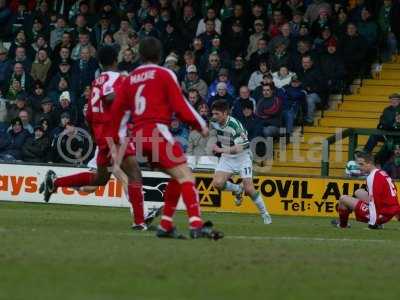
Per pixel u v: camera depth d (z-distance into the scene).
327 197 49.28
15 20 67.31
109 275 21.86
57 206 49.50
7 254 24.59
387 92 59.19
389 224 44.34
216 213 49.22
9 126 57.50
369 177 39.41
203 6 62.34
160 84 28.83
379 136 52.53
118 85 32.94
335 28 59.06
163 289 20.36
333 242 31.47
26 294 19.27
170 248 26.72
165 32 61.81
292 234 35.41
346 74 58.59
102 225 36.22
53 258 24.09
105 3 64.50
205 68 58.25
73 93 58.72
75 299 18.88
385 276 23.20
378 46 59.88
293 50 58.34
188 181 29.08
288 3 61.28
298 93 55.78
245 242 29.62
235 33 59.88
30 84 60.38
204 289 20.50
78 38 62.62
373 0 60.56
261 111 54.62
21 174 51.41
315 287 21.23
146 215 35.97
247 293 20.17
